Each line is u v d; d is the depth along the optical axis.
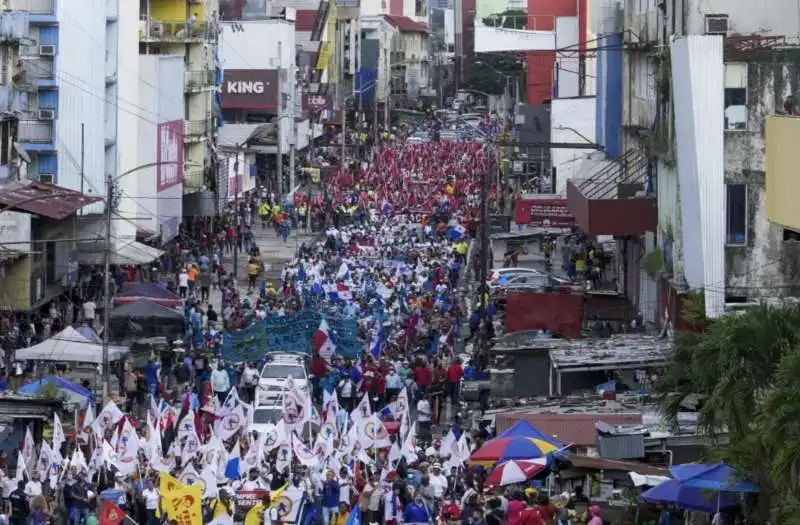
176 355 77.19
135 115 115.69
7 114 85.56
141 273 106.56
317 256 110.81
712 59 63.03
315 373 73.62
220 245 126.25
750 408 41.34
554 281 100.50
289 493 48.09
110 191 73.94
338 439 56.00
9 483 50.03
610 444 49.31
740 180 63.16
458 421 67.69
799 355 36.47
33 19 97.38
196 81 136.25
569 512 44.88
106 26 109.88
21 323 82.56
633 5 90.88
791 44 65.38
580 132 136.12
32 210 83.50
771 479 38.41
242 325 85.44
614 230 81.62
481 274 93.62
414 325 83.00
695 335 46.81
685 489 43.16
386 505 49.09
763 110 63.09
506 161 168.12
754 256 63.28
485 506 46.59
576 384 65.88
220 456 53.19
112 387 73.94
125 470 52.81
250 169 163.75
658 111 76.94
